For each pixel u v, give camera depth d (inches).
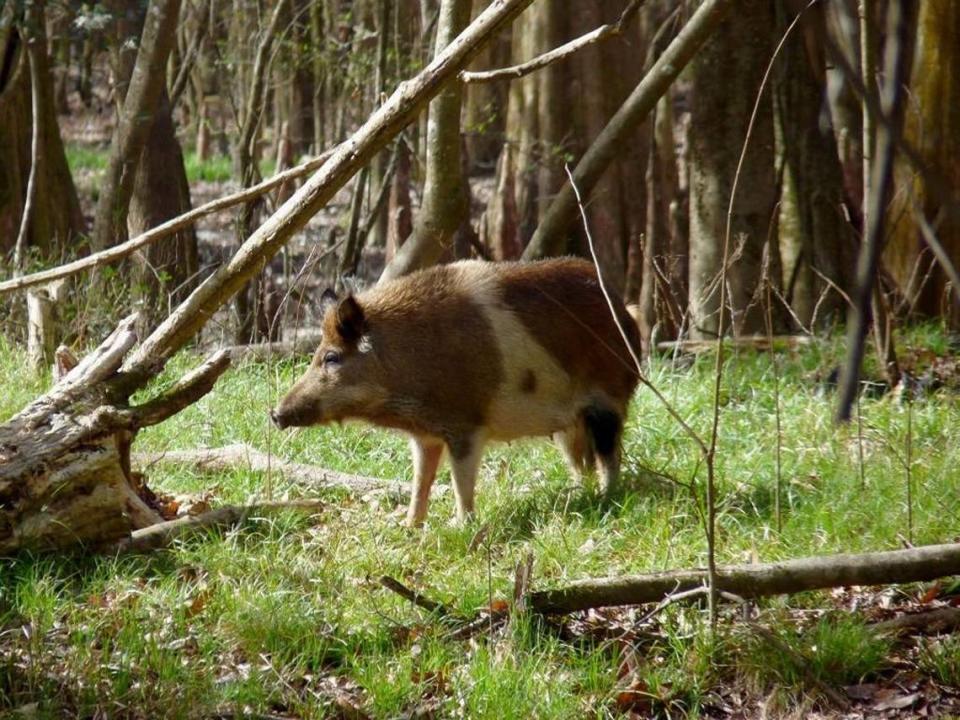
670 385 581.3
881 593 372.8
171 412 395.2
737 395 578.9
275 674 319.0
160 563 376.8
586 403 464.1
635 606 360.8
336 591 364.2
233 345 701.3
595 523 414.3
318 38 1120.2
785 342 658.2
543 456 507.8
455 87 599.2
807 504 421.4
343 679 325.7
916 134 752.3
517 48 938.1
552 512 425.1
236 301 784.3
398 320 442.0
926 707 315.3
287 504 425.1
